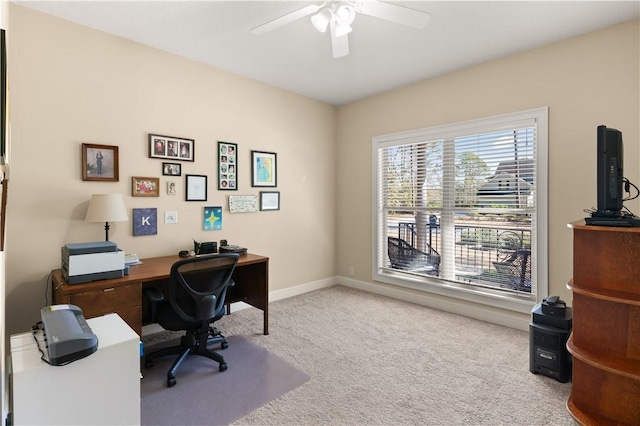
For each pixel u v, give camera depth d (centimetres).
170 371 207
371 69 326
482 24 242
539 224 280
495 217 311
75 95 243
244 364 232
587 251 183
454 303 337
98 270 205
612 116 245
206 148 318
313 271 422
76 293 194
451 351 252
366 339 274
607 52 246
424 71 331
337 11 192
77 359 110
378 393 198
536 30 251
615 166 178
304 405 186
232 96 336
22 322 223
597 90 251
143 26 247
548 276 277
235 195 342
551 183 274
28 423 106
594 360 170
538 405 186
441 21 238
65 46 238
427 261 362
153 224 285
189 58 303
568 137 265
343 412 180
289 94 388
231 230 340
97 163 253
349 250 438
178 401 190
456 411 181
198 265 210
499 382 210
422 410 182
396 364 233
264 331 285
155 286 273
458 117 329
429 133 353
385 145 395
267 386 205
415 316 327
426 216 362
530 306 287
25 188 224
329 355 246
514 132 296
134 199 274
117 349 121
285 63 314
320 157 427
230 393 198
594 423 169
